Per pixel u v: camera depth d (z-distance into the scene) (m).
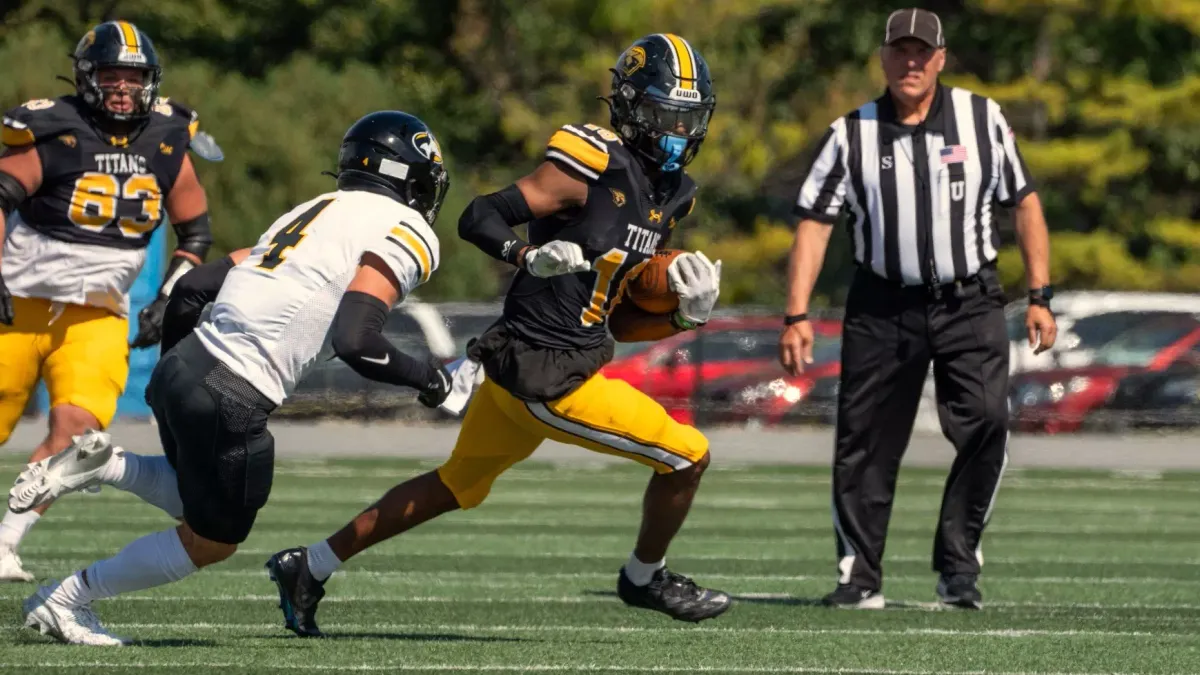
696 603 19.53
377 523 18.80
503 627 20.81
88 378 23.27
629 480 44.91
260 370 17.00
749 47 96.69
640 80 18.03
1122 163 91.06
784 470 48.97
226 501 17.20
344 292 17.14
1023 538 33.75
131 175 23.23
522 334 18.23
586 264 17.09
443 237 86.50
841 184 23.80
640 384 59.41
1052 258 91.44
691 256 18.42
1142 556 30.80
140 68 22.80
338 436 54.59
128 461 18.08
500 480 44.62
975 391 23.58
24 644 18.19
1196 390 60.69
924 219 23.33
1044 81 93.69
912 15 23.33
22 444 50.00
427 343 59.97
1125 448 55.94
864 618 22.33
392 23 105.94
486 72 102.62
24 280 23.12
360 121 17.88
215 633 19.59
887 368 23.72
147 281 57.19
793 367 24.11
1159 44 98.19
